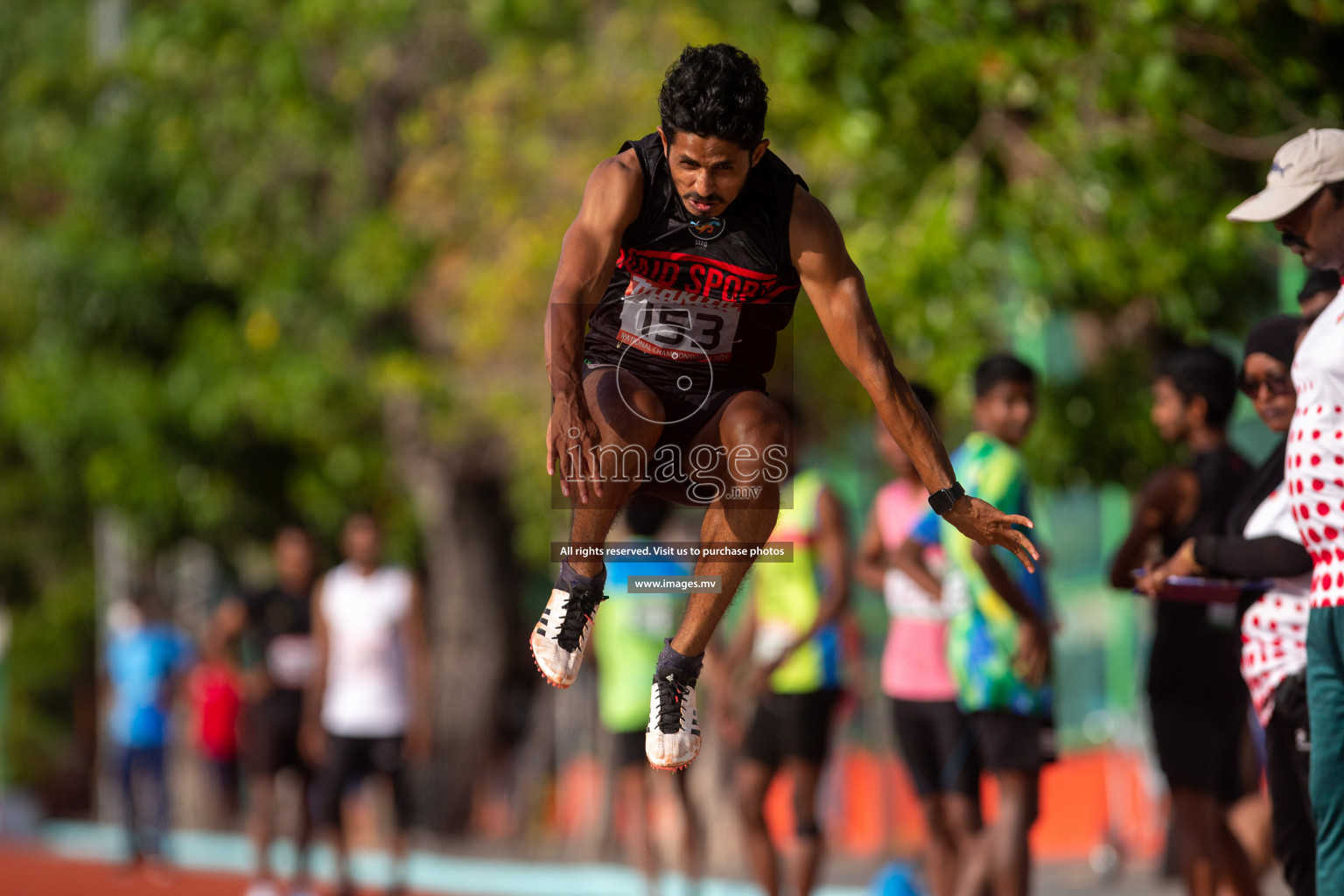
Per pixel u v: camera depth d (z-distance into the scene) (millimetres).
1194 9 25234
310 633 36406
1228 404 21438
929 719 23969
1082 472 29000
